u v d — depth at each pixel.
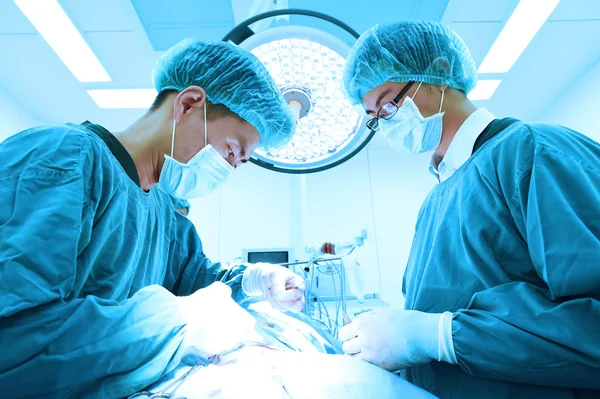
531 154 0.72
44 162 0.61
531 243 0.62
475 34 2.13
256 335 0.92
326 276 1.89
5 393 0.43
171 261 1.16
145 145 0.93
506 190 0.73
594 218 0.58
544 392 0.57
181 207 1.38
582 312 0.52
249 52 1.01
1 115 2.49
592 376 0.51
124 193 0.79
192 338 0.75
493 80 2.54
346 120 1.16
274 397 0.54
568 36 2.18
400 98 1.05
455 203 0.87
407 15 1.98
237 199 3.11
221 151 1.01
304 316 1.27
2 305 0.43
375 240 3.01
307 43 1.03
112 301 0.59
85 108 2.75
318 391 0.57
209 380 0.59
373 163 3.34
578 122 2.56
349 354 0.80
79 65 2.31
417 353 0.69
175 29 2.04
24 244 0.49
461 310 0.67
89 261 0.63
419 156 3.38
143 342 0.57
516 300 0.61
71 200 0.58
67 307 0.50
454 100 1.04
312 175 3.22
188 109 0.96
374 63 1.03
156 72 1.06
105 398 0.52
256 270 1.20
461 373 0.68
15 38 2.08
